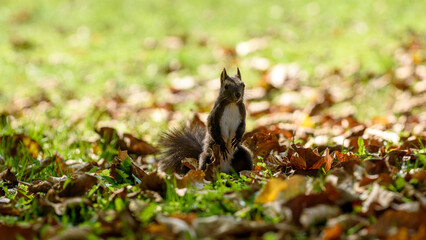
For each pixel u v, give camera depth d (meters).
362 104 13.44
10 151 8.99
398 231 3.96
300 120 11.63
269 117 12.87
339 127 10.63
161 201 5.39
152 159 8.93
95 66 18.41
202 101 14.50
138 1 26.33
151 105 14.03
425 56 16.23
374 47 17.77
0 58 19.30
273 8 24.17
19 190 6.09
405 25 19.58
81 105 14.40
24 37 21.81
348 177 5.46
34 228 4.40
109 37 21.73
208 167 6.68
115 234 4.36
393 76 14.89
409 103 12.88
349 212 4.76
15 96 15.61
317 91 14.62
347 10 22.55
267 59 17.61
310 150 6.55
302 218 4.39
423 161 5.94
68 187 5.75
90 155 9.11
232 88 7.14
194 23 23.08
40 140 9.77
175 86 15.67
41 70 18.02
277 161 7.03
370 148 7.93
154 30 22.30
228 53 18.62
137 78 16.88
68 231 4.23
